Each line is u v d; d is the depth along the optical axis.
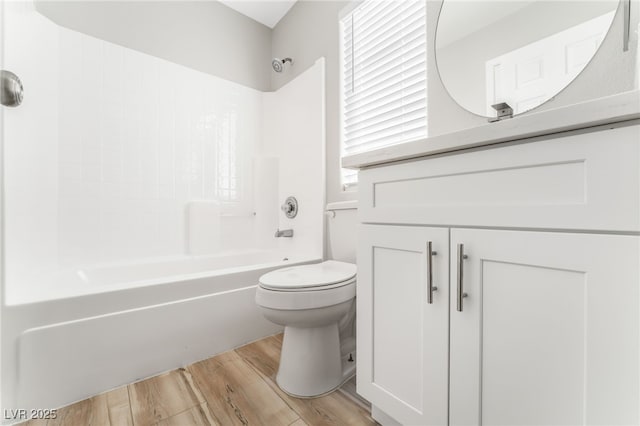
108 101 1.66
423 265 0.73
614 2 0.84
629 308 0.44
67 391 1.01
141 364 1.16
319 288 1.04
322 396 1.06
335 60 1.82
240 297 1.46
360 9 1.68
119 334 1.12
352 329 1.44
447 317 0.68
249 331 1.50
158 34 1.86
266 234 2.27
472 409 0.63
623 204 0.45
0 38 1.07
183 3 1.98
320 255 1.86
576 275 0.50
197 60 2.04
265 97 2.38
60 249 1.47
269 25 2.41
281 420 0.93
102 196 1.62
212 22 2.12
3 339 0.93
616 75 0.84
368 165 0.89
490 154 0.61
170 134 1.90
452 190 0.68
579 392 0.49
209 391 1.09
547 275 0.53
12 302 0.96
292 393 1.07
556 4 0.95
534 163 0.54
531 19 1.00
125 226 1.70
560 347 0.51
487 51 1.11
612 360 0.46
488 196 0.62
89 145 1.58
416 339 0.75
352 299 1.13
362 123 1.67
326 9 1.90
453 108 1.21
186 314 1.28
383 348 0.83
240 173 2.24
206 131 2.06
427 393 0.71
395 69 1.50
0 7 1.07
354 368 1.23
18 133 1.17
